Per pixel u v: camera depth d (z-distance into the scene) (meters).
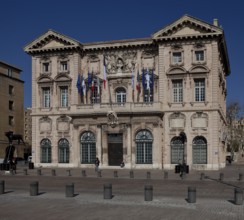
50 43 58.16
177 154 52.34
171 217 16.67
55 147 57.06
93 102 56.75
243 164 82.81
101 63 57.12
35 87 58.81
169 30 52.72
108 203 20.58
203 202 21.03
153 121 52.22
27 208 18.98
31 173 45.91
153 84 53.72
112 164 53.97
